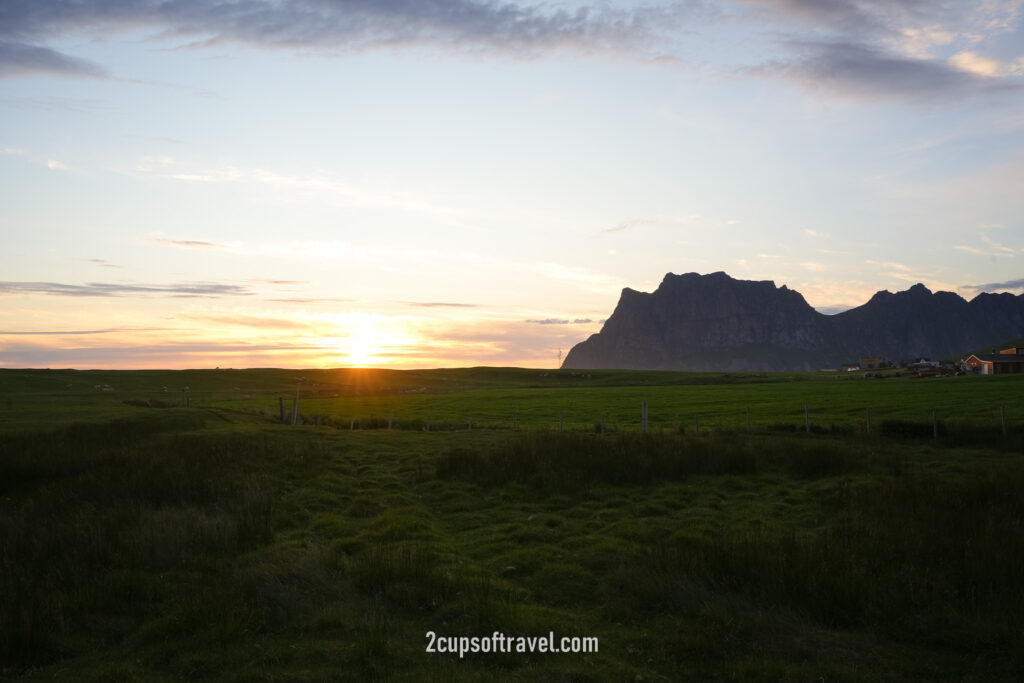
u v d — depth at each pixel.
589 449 25.48
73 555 12.95
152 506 17.59
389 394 114.12
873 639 9.88
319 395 107.31
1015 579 11.14
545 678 8.66
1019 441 28.73
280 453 27.17
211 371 155.50
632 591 11.66
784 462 24.91
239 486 20.09
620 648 9.73
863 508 16.81
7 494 19.91
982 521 14.29
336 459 28.28
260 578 11.70
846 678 8.64
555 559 13.84
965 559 11.98
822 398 65.94
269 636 9.97
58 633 10.02
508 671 8.94
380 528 16.41
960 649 9.55
